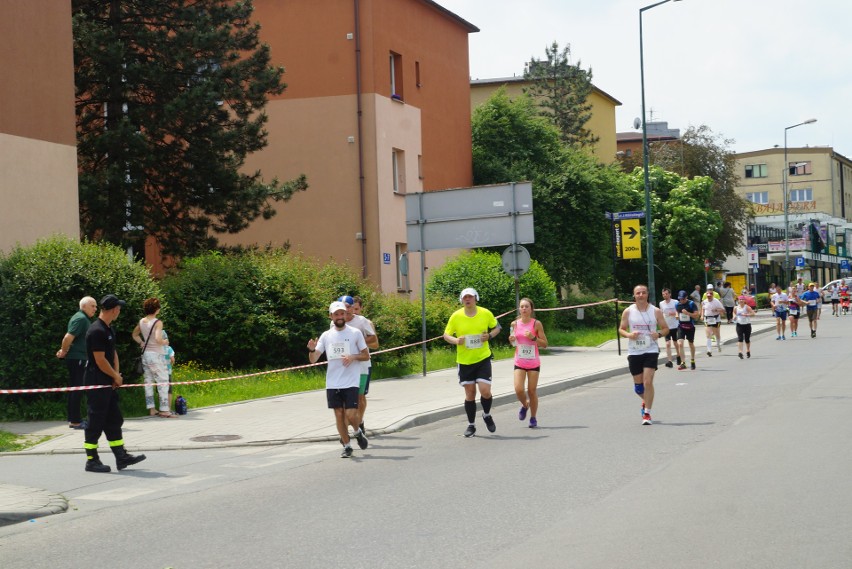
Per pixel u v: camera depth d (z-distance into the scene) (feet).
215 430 47.03
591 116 210.38
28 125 63.36
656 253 183.62
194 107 85.35
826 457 33.19
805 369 71.15
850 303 222.48
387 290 110.73
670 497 27.55
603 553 21.59
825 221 337.11
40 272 53.06
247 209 92.02
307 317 73.46
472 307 44.24
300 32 111.34
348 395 38.96
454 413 53.16
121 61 84.48
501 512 26.55
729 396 55.36
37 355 52.42
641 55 114.01
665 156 214.28
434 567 20.99
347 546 23.31
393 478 33.17
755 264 179.42
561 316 134.21
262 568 21.61
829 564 20.02
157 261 110.63
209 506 29.50
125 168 86.07
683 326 78.33
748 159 370.94
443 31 129.80
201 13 89.86
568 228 142.20
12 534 26.68
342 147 110.32
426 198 74.18
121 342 54.90
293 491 31.50
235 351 71.20
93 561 23.17
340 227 110.32
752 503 26.27
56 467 37.96
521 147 144.56
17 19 62.90
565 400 58.80
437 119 127.13
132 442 43.93
